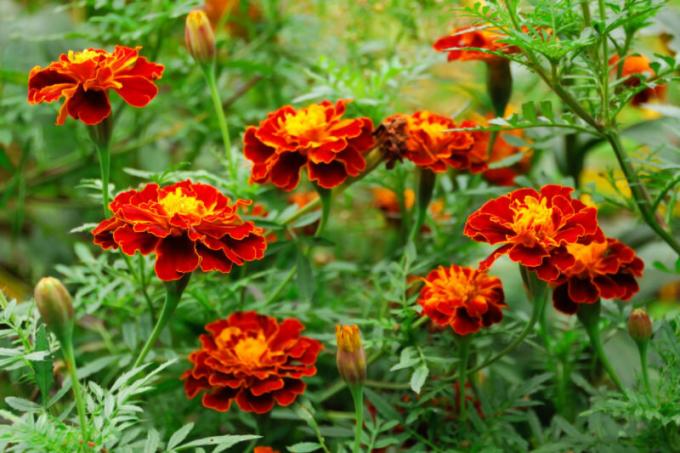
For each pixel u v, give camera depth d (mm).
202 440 610
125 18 789
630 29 682
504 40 642
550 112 664
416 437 688
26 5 948
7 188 880
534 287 657
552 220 633
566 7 649
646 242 796
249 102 945
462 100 888
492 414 693
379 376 770
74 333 812
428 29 845
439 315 672
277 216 744
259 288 770
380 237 877
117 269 736
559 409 728
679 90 806
